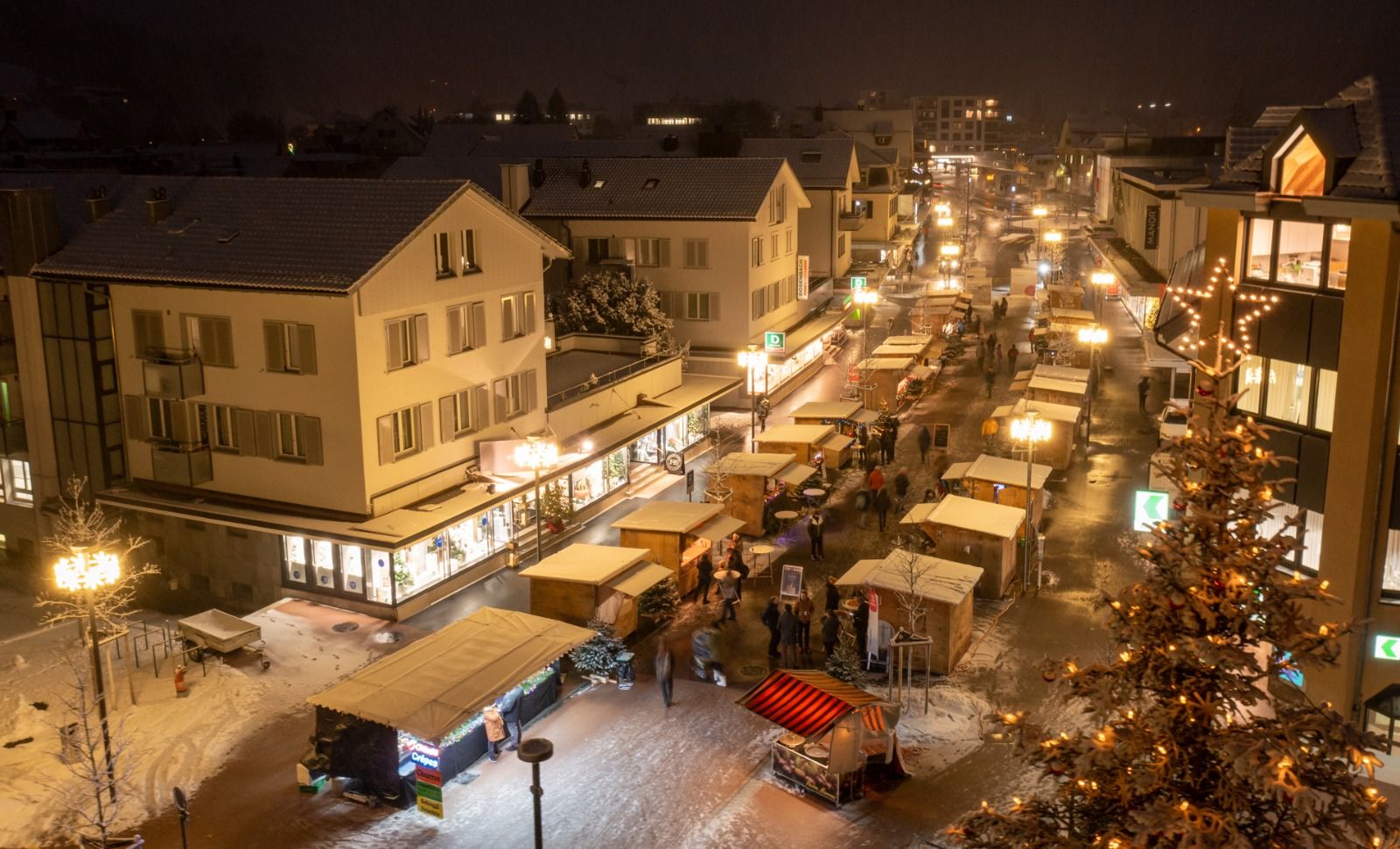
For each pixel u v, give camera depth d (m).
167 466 35.62
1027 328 74.56
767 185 55.62
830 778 23.12
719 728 26.58
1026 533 34.44
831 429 45.47
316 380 33.09
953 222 122.88
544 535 38.97
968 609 30.12
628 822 22.84
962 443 49.66
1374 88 23.12
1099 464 46.62
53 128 131.62
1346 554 23.30
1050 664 14.56
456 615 33.25
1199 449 13.60
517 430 39.75
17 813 23.36
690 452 49.25
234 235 35.56
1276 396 25.03
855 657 27.97
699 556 35.16
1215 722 13.28
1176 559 13.52
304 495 34.28
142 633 33.28
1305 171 23.86
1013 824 14.32
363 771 23.86
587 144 81.38
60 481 38.34
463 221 36.16
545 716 27.31
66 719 27.22
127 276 35.16
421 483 35.19
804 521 40.53
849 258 82.38
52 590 38.97
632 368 48.44
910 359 55.88
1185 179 63.19
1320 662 13.05
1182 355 28.38
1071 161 155.88
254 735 26.62
